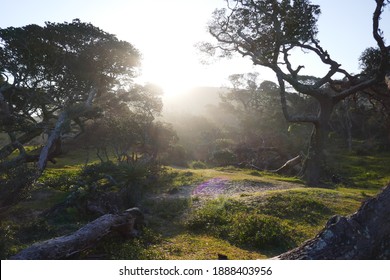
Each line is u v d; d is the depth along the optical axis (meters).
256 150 48.22
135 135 31.67
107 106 35.62
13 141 27.73
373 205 5.80
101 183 23.55
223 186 24.62
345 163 46.22
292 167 37.88
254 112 84.81
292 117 28.89
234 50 32.84
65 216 17.20
